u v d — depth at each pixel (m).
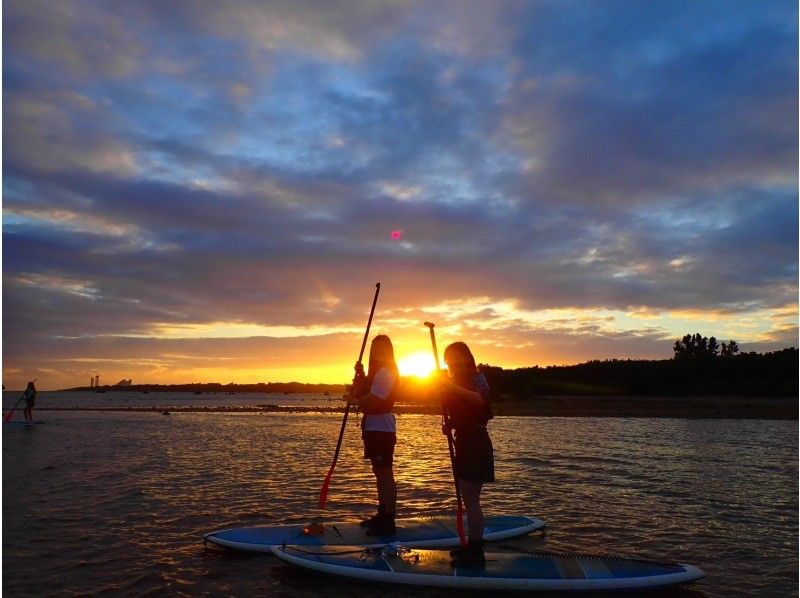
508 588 5.18
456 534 6.59
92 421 30.86
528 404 51.19
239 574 5.63
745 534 7.35
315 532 6.49
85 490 9.84
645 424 31.17
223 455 15.16
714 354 90.12
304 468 12.70
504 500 9.40
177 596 5.08
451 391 5.62
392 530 6.57
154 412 44.66
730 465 13.86
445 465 13.58
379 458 6.53
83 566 5.85
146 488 10.04
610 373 73.81
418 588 5.27
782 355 72.00
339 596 5.08
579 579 5.23
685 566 5.52
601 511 8.59
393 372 6.64
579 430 26.39
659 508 8.82
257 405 67.88
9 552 6.29
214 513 8.16
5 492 9.62
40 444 17.77
